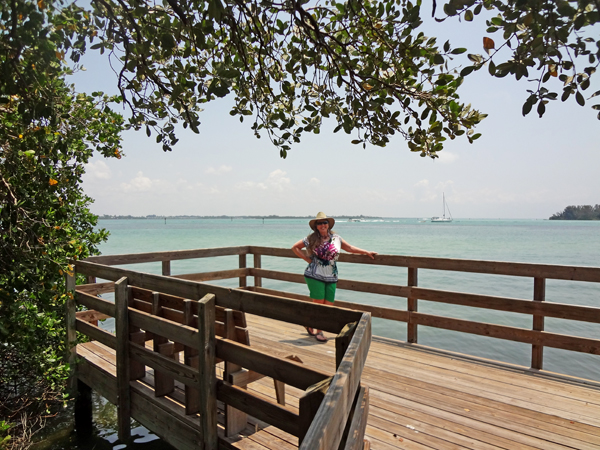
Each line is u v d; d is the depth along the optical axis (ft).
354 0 8.41
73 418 14.74
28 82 7.29
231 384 9.41
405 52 7.88
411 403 11.39
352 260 18.20
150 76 8.27
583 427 10.07
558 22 5.02
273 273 20.95
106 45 8.38
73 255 11.27
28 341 11.09
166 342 11.46
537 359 13.71
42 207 10.57
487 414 10.77
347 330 7.07
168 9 8.48
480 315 35.50
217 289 9.65
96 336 13.69
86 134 14.99
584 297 43.55
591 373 21.62
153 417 11.12
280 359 7.97
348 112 9.30
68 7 7.25
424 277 58.90
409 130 8.63
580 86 5.45
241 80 8.44
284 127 9.52
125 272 12.71
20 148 9.69
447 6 5.63
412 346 16.19
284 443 9.19
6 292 9.88
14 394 14.44
